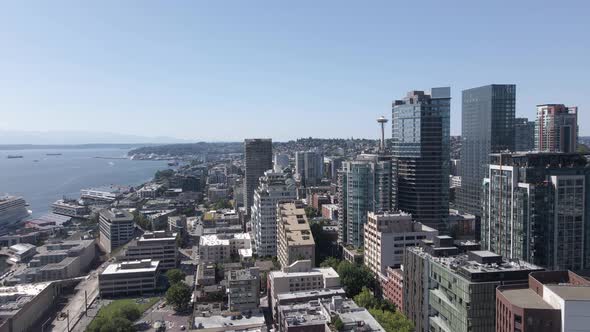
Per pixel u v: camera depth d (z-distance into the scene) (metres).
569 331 194.25
